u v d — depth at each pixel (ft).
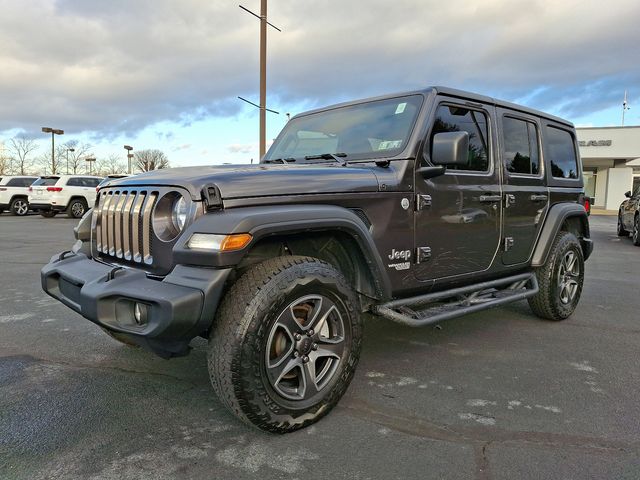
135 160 182.50
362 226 9.14
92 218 10.50
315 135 12.72
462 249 11.79
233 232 7.42
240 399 7.61
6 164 175.01
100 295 7.93
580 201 16.71
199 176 8.34
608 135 92.94
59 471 7.22
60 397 9.79
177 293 7.33
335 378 8.78
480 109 12.46
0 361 11.80
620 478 7.12
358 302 9.32
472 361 12.00
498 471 7.30
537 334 14.29
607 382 10.75
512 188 13.25
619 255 33.42
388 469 7.34
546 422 8.86
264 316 7.64
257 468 7.34
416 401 9.69
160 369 11.30
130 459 7.56
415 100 11.27
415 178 10.55
